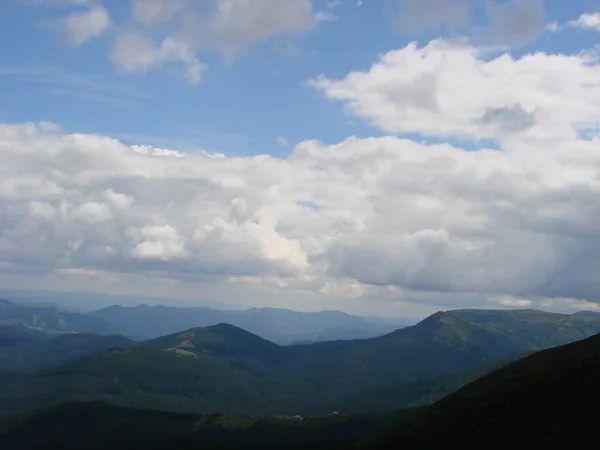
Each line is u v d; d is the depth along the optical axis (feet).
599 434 385.29
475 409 481.05
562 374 476.13
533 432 432.25
